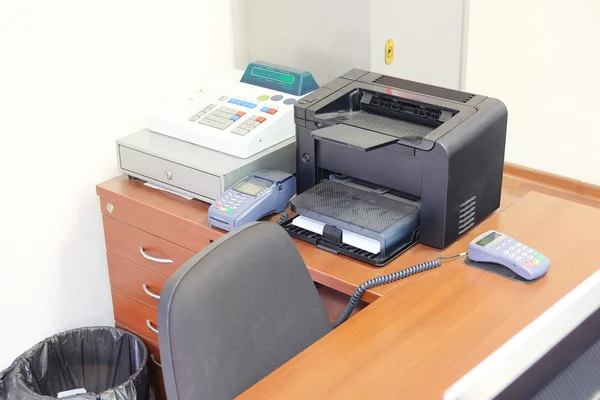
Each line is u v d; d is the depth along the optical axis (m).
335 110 1.87
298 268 1.42
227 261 1.29
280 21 2.29
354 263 1.68
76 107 2.05
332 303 1.74
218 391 1.25
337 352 1.30
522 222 1.77
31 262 2.09
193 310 1.21
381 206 1.75
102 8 2.02
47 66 1.96
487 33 3.50
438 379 1.23
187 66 2.29
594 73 3.32
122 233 2.08
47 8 1.91
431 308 1.44
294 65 2.32
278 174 1.92
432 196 1.66
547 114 3.49
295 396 1.20
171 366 1.20
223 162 1.92
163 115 2.08
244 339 1.30
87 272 2.23
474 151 1.68
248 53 2.44
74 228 2.16
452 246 1.71
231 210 1.80
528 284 1.52
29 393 1.97
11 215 2.01
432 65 2.35
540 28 3.39
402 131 1.76
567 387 0.64
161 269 2.04
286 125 2.02
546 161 3.52
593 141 3.40
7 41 1.86
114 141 2.17
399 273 1.58
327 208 1.75
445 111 1.78
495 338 1.34
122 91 2.14
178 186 1.97
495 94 3.58
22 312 2.12
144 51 2.15
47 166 2.04
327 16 2.17
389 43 2.17
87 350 2.22
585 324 0.67
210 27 2.30
